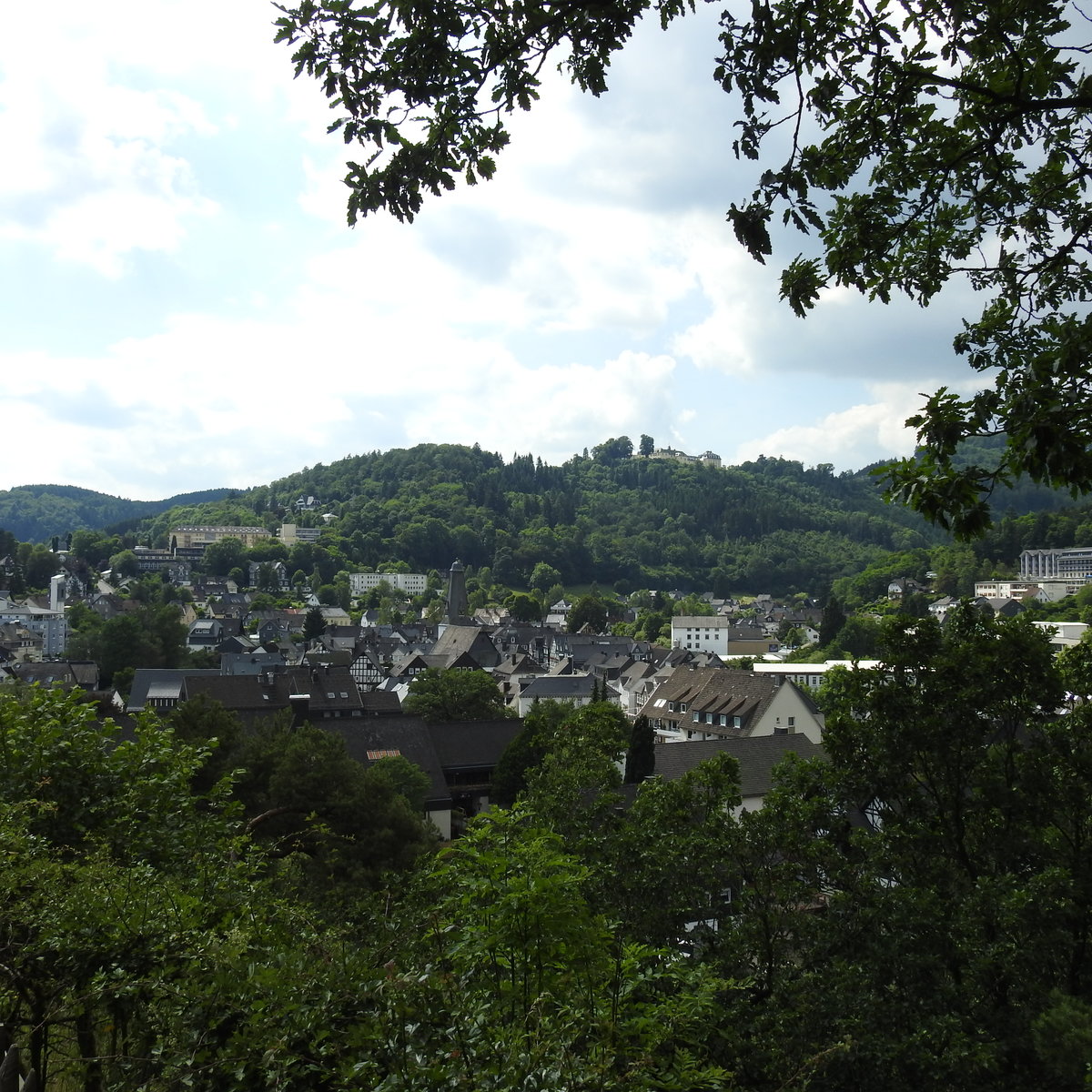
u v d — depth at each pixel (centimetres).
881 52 589
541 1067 491
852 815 2058
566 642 13838
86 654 10450
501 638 15112
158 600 17575
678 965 665
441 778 4478
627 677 10419
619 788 3016
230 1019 608
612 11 617
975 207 707
